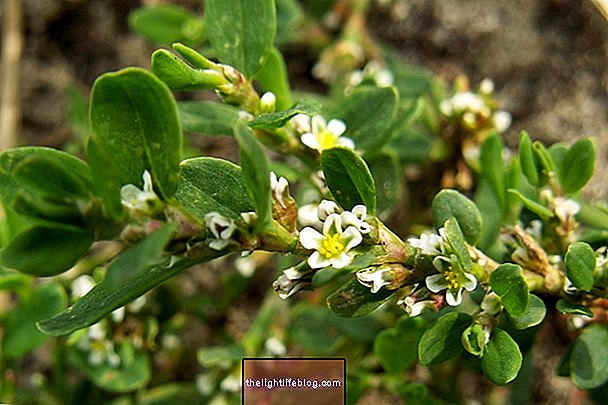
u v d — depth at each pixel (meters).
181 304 0.16
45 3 0.20
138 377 0.15
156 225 0.09
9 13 0.20
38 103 0.20
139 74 0.09
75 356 0.15
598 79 0.19
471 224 0.11
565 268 0.11
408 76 0.17
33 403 0.16
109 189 0.09
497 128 0.16
